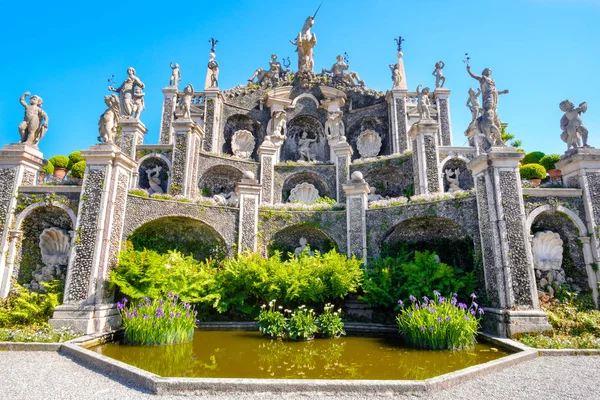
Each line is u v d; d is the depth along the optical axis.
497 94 12.18
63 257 12.13
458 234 13.24
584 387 5.88
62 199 11.81
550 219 12.09
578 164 11.91
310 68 27.56
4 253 11.59
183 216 13.59
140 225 12.90
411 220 13.65
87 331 9.88
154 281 11.13
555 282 11.54
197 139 20.33
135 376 6.04
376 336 10.68
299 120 26.45
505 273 10.47
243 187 14.71
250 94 25.92
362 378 6.32
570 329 9.84
